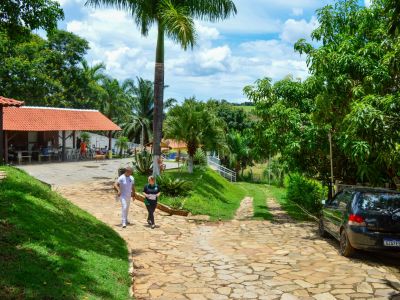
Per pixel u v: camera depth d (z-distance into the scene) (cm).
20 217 796
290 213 1806
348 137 1155
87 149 4041
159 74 1927
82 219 1069
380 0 1337
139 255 952
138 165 2480
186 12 1797
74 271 633
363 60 1152
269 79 1666
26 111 3522
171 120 2708
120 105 6150
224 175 4572
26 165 3059
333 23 1491
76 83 5041
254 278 777
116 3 1903
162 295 680
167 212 1589
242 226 1404
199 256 955
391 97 938
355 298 669
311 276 789
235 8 1925
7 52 4097
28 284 528
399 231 867
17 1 1113
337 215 1013
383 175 1363
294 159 1631
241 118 5847
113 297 605
